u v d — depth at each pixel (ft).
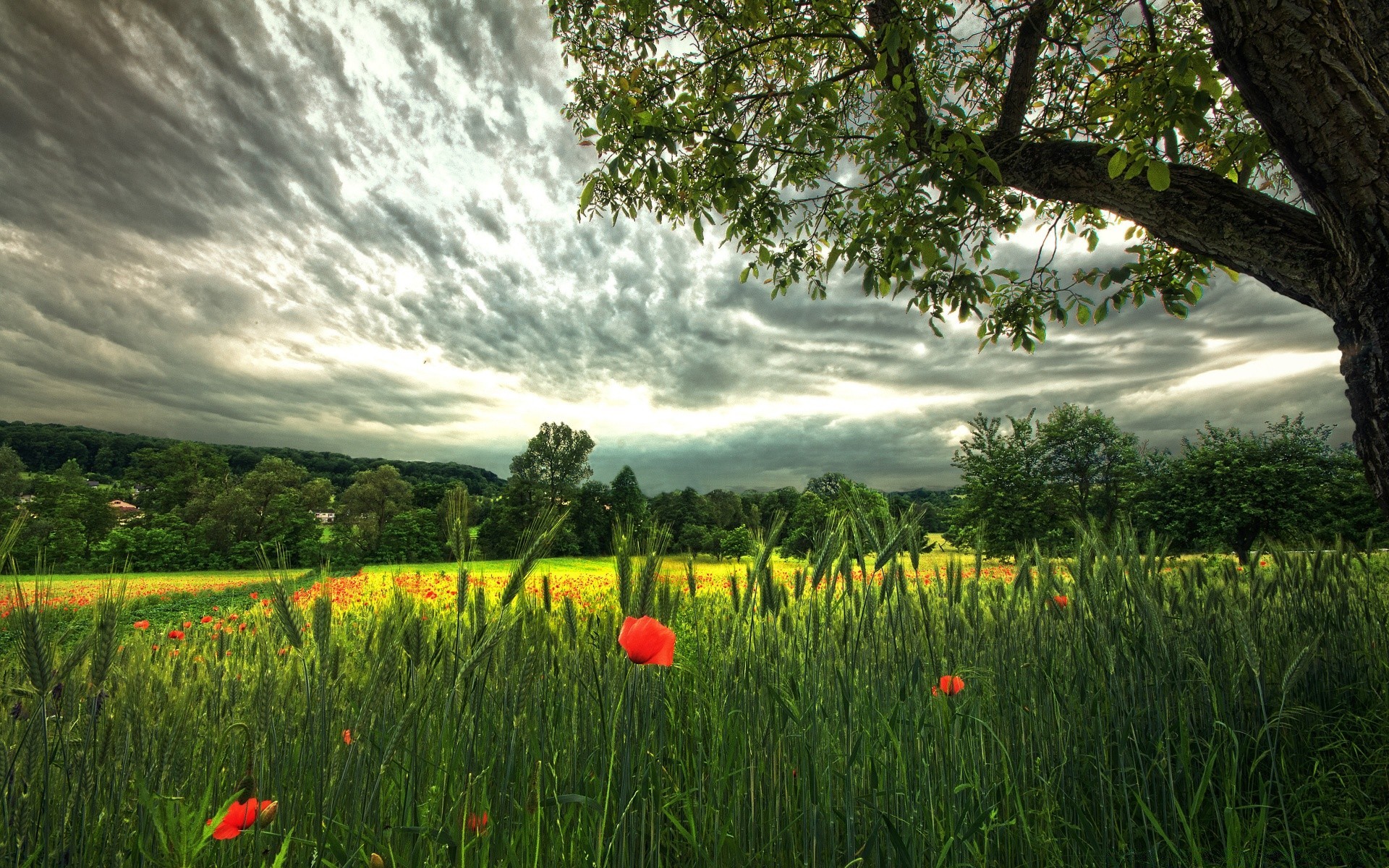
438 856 4.74
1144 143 10.11
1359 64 8.17
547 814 5.47
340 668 6.35
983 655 8.55
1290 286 10.02
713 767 6.35
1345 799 7.95
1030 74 14.51
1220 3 8.97
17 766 4.94
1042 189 13.28
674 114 14.78
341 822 4.95
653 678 6.25
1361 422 8.98
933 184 10.72
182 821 3.78
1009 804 7.13
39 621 4.67
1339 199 8.68
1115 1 14.24
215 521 191.11
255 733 5.49
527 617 6.54
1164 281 17.24
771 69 19.25
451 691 5.30
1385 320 8.48
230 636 9.23
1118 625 8.34
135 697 6.31
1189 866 6.03
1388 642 11.48
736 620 7.60
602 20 18.76
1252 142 11.30
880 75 11.93
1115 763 8.09
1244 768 8.33
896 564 7.95
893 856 6.21
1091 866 6.73
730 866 5.98
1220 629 9.78
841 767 6.60
